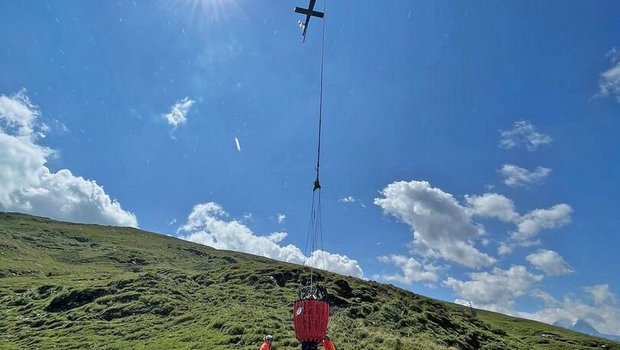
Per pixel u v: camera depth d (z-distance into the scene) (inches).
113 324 1737.2
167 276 2613.2
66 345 1526.8
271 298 2181.3
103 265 3791.8
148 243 5177.2
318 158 502.9
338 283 2501.2
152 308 1899.6
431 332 2049.7
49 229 5022.1
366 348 1464.1
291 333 1517.0
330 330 1669.5
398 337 1651.1
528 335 4089.6
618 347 4050.2
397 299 2539.4
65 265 3646.7
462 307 5388.8
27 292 2333.9
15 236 4382.4
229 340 1448.1
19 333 1718.8
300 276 2635.3
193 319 1755.7
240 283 2498.8
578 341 4082.2
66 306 2014.0
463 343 2009.1
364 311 2134.6
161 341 1499.8
